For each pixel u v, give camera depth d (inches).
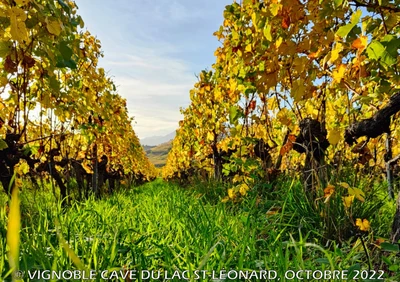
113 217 124.5
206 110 265.6
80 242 80.8
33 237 78.0
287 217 127.3
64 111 153.9
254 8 124.0
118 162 387.9
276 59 101.5
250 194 153.3
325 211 112.3
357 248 92.2
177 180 535.2
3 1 77.3
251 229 108.4
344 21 101.4
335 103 137.1
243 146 172.7
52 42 90.7
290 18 95.5
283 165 195.3
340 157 121.0
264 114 168.6
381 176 196.9
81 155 255.9
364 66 88.1
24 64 91.4
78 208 128.3
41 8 76.2
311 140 123.3
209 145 281.7
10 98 116.0
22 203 125.1
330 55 84.9
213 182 246.2
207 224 109.6
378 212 124.8
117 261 77.0
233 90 161.3
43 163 163.9
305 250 97.0
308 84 94.5
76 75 181.0
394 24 89.0
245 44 142.9
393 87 101.3
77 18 110.7
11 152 121.6
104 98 226.1
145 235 96.0
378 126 98.9
